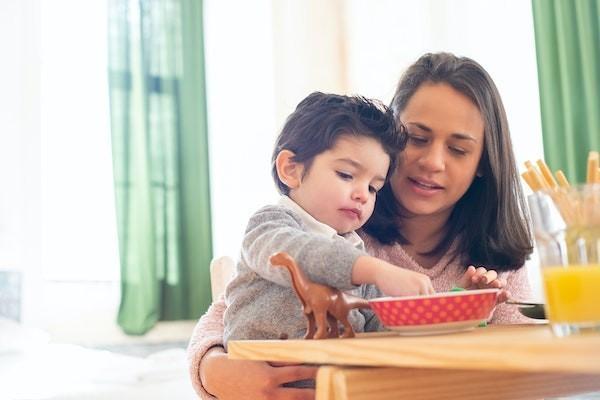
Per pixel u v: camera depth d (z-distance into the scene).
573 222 0.63
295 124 1.11
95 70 2.77
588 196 0.63
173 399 1.79
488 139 1.29
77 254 2.67
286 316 1.00
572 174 2.42
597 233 0.63
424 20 2.99
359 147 1.05
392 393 0.69
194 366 1.08
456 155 1.27
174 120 2.78
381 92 3.06
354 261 0.84
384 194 1.32
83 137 2.74
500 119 1.31
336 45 3.18
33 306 2.46
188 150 2.80
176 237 2.74
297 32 3.11
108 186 2.74
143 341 2.63
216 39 3.02
